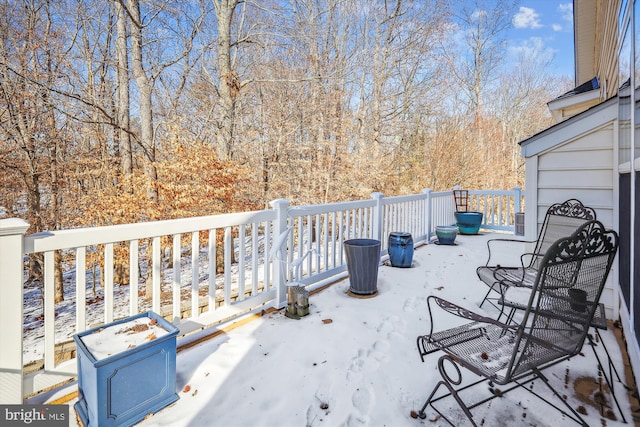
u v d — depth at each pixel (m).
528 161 3.56
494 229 7.83
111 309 2.13
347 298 3.51
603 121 3.13
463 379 2.12
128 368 1.70
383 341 2.58
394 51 13.77
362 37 13.96
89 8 9.45
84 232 1.98
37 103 7.60
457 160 14.83
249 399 1.92
